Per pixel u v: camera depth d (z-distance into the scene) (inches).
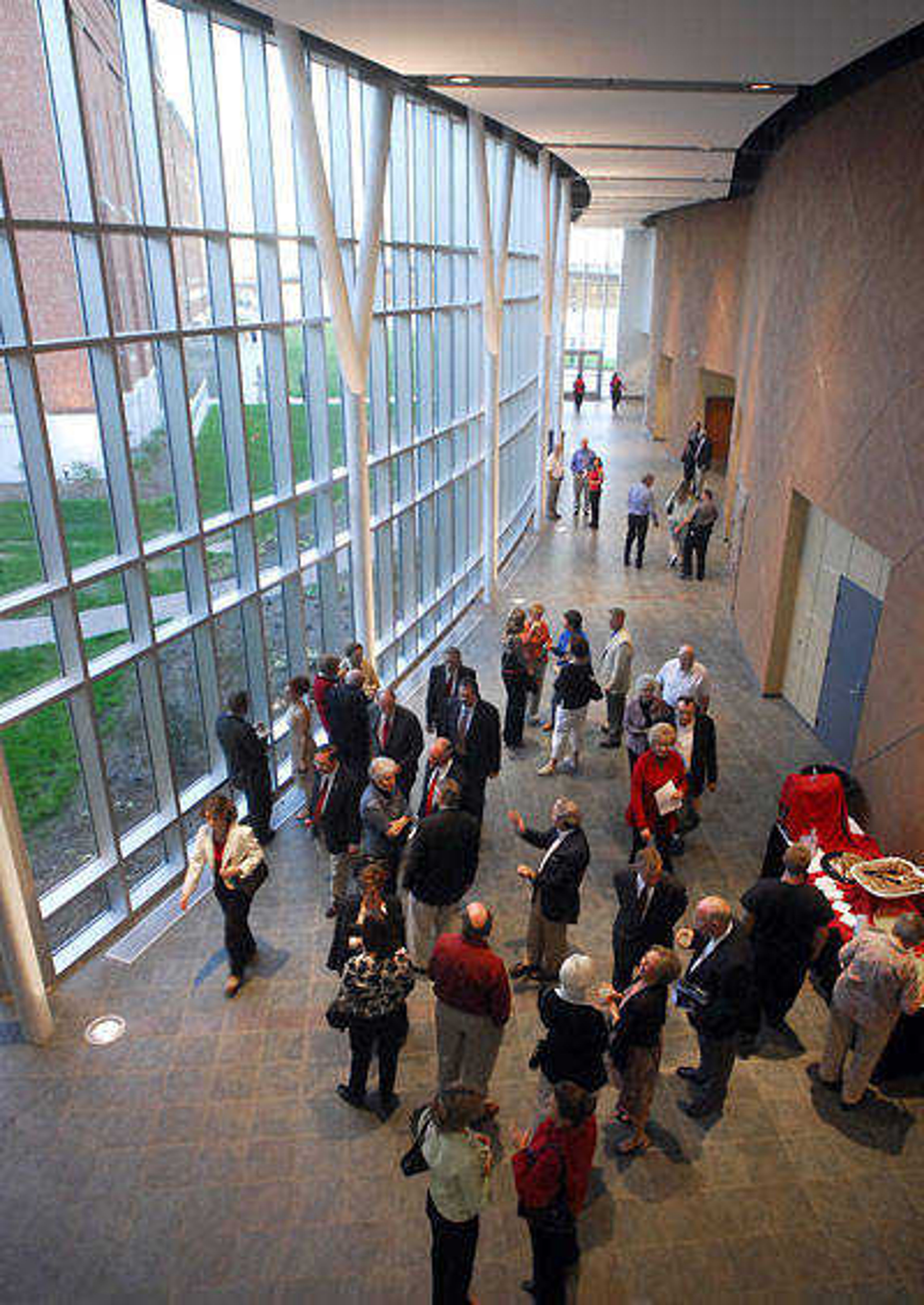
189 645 326.6
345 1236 199.3
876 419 339.9
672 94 367.9
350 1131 225.0
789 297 482.0
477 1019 217.0
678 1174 214.7
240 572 350.3
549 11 246.7
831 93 389.7
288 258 356.2
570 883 253.1
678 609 611.5
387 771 286.4
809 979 281.4
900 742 307.7
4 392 239.0
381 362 438.9
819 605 426.6
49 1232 200.4
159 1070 243.4
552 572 689.0
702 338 923.4
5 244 225.6
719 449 1031.6
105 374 267.0
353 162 396.5
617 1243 198.1
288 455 367.2
